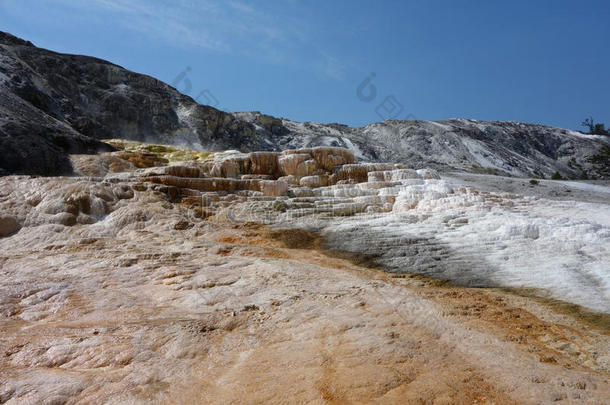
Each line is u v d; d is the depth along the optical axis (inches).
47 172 559.2
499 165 3587.6
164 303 167.2
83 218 315.3
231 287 183.2
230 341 131.6
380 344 126.9
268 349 126.3
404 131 4033.0
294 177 505.4
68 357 120.4
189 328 138.9
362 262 247.6
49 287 178.1
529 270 217.8
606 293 184.2
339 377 108.7
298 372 112.3
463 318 154.0
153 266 212.1
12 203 313.7
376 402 97.8
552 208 389.4
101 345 126.7
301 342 130.3
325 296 170.7
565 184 1189.1
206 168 501.4
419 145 3816.4
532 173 3590.1
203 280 190.1
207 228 317.7
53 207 315.9
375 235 301.0
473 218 328.8
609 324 154.9
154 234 291.1
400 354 120.8
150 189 380.8
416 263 239.6
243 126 2144.4
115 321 146.3
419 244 274.7
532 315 163.2
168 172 439.5
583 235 262.8
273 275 199.0
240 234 308.7
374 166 529.7
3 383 104.6
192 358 121.3
